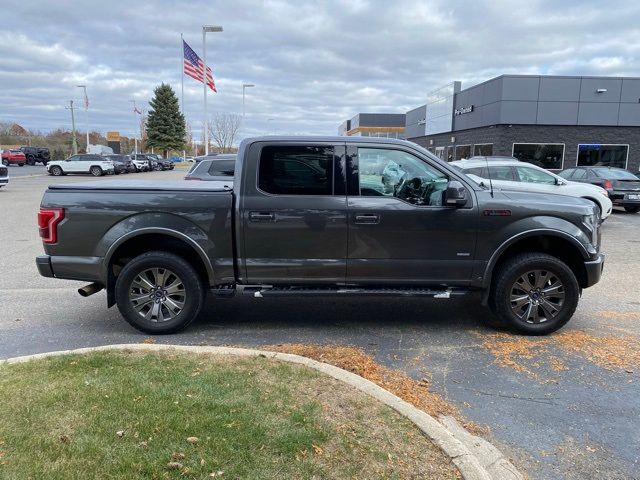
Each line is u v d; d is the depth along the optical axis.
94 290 5.55
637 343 5.18
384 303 6.61
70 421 3.21
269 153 5.16
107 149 79.25
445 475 2.85
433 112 39.72
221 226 5.16
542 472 3.12
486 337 5.35
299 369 4.08
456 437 3.41
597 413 3.81
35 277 8.04
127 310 5.28
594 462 3.23
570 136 26.69
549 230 5.16
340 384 3.84
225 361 4.23
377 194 5.20
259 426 3.20
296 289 5.30
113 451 2.90
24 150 58.78
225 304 6.55
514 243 5.32
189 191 5.18
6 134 90.94
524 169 12.88
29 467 2.75
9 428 3.12
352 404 3.54
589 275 5.35
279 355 4.38
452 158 35.19
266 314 6.12
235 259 5.22
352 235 5.15
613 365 4.63
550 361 4.72
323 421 3.29
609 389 4.18
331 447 3.03
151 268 5.25
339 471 2.82
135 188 5.24
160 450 2.92
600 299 6.83
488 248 5.21
